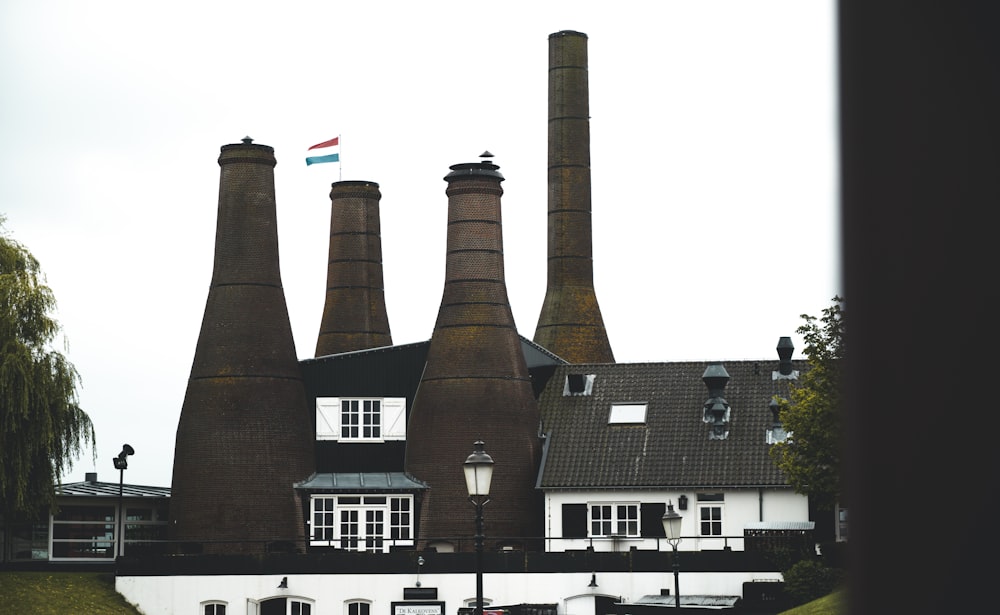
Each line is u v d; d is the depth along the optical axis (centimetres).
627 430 5878
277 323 5953
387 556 5328
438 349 5919
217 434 5747
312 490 5809
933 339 533
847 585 585
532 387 6094
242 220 5981
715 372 5903
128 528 6025
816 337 4888
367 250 8506
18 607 4897
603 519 5656
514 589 5281
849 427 574
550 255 8825
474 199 5991
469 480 2752
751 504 5522
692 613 4516
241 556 5331
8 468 5312
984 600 541
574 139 8838
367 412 5997
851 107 549
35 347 5516
